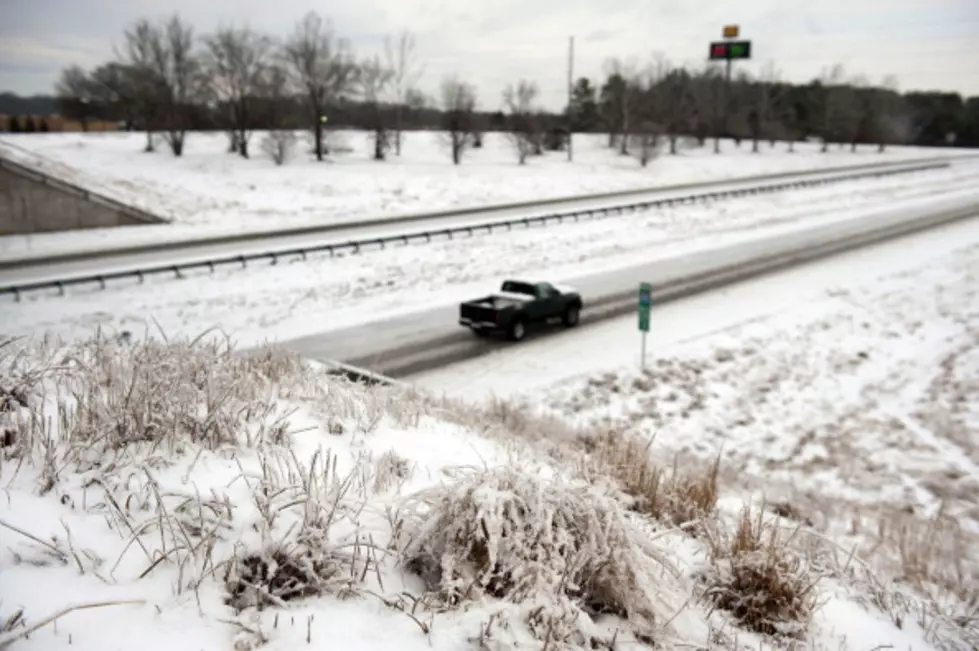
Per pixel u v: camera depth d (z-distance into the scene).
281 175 58.06
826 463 12.88
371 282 27.20
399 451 6.32
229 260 28.03
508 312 19.64
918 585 6.83
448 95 79.88
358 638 3.46
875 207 50.19
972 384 17.58
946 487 11.74
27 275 26.58
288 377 7.64
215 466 4.84
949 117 130.62
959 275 29.67
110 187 45.91
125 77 73.94
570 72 90.31
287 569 3.86
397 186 56.38
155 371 5.99
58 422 4.95
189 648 3.14
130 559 3.68
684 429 14.44
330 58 69.44
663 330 21.36
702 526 6.43
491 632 3.67
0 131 100.75
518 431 11.49
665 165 79.75
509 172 67.25
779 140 115.69
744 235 38.81
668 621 4.25
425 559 4.34
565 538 4.24
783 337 21.12
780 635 4.73
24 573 3.38
